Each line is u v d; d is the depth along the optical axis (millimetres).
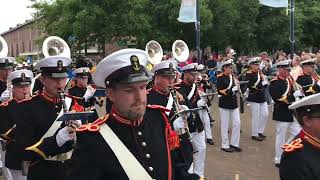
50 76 4625
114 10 22000
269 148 10961
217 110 16719
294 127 9227
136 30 22312
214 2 26969
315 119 3373
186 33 25922
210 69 19766
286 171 3369
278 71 9367
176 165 3176
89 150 2883
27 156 4281
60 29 23156
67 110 4598
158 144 3053
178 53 10336
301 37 32281
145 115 3133
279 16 28984
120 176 2869
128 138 2957
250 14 27891
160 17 24891
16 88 5574
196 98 8148
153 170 2943
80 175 2867
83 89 9508
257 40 29828
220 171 8953
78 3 22016
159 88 6293
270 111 15836
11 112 5465
